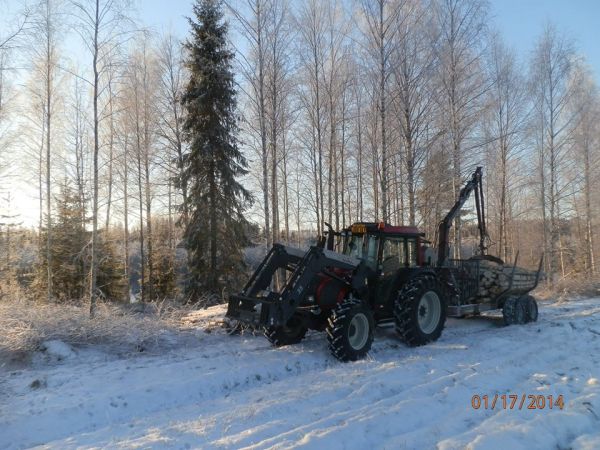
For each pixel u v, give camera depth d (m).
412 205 13.70
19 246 26.80
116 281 20.48
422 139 14.88
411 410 4.54
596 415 4.37
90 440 4.23
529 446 3.72
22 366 6.66
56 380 5.82
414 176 15.14
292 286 6.92
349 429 4.07
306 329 8.03
